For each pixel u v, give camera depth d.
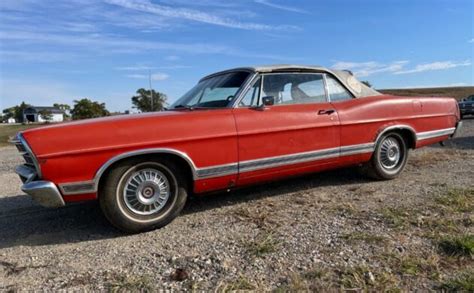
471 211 3.68
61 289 2.52
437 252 2.81
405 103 5.25
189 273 2.66
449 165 6.11
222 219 3.85
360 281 2.43
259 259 2.82
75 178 3.25
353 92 4.95
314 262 2.73
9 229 3.87
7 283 2.63
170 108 4.54
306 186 5.04
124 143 3.37
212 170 3.78
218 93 4.29
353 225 3.46
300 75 4.57
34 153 3.14
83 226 3.85
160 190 3.66
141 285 2.51
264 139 4.05
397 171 5.30
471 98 23.22
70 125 3.35
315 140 4.41
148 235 3.52
